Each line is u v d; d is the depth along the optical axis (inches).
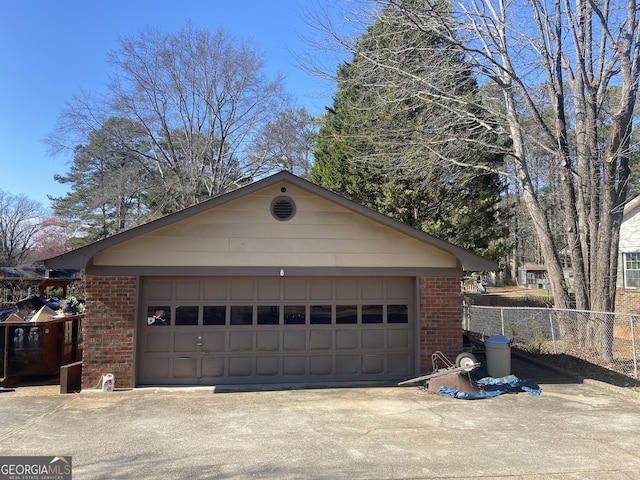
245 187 420.5
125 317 412.5
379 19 599.2
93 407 352.5
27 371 434.9
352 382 433.4
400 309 450.6
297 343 437.4
